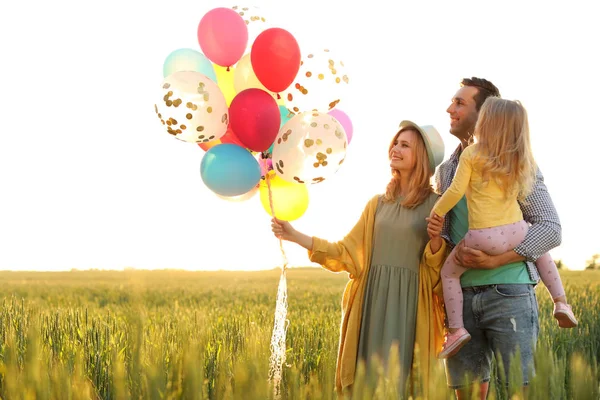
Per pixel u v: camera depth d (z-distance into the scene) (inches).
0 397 102.7
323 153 165.0
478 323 158.7
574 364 84.4
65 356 172.1
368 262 171.5
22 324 207.0
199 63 177.9
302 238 172.9
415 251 167.2
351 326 167.8
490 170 152.6
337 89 177.5
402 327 162.2
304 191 182.5
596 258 1647.4
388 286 165.5
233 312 425.4
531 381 88.7
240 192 172.4
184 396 98.4
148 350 121.5
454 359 165.2
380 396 87.3
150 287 1041.5
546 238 152.8
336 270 174.2
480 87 174.9
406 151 169.2
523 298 154.4
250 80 177.3
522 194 154.3
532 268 157.4
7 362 107.2
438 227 158.4
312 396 91.0
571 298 406.0
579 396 82.4
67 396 100.2
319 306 543.2
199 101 162.6
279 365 133.4
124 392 97.0
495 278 155.1
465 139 177.2
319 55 177.2
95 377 158.7
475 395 93.1
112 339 194.5
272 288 1044.5
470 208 157.8
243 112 165.9
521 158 153.1
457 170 158.7
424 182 168.9
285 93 178.9
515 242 152.4
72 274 2593.5
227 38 174.9
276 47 166.7
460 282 162.1
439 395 89.5
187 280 1514.5
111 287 1139.3
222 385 100.7
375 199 175.9
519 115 154.9
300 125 166.2
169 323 260.8
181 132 165.8
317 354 217.2
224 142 179.0
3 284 1279.5
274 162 169.6
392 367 90.6
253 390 86.8
